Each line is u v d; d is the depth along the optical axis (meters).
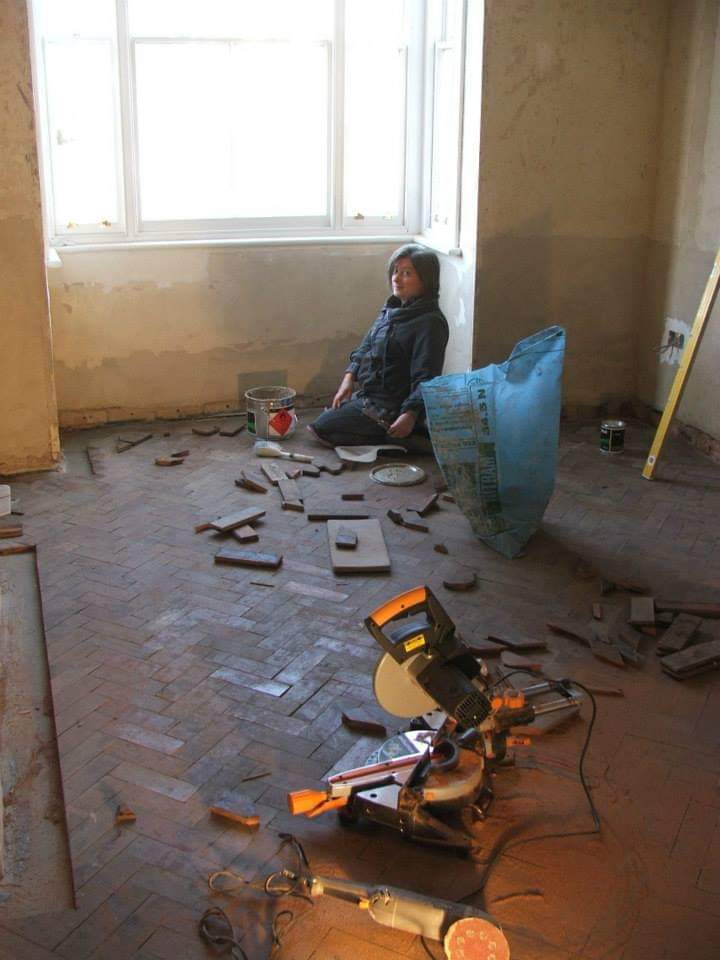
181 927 2.39
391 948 2.34
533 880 2.54
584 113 5.60
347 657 3.50
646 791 2.86
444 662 2.66
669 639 3.58
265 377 6.32
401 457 5.49
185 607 3.82
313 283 6.24
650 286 5.96
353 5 5.92
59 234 5.77
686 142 5.48
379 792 2.66
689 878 2.55
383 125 6.21
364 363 5.62
